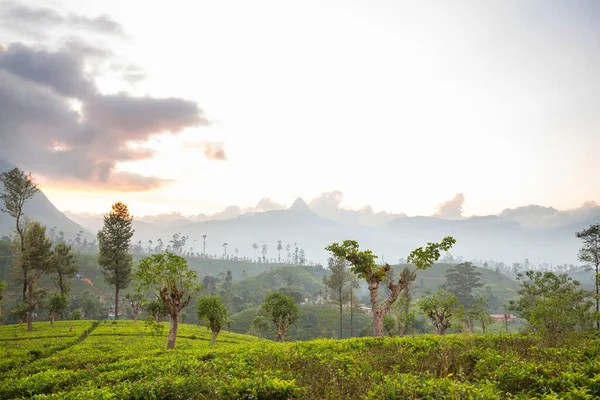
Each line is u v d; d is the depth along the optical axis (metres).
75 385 13.95
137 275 26.45
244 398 9.74
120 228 71.56
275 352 15.66
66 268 71.75
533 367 10.40
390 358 13.48
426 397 8.48
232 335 49.75
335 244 28.73
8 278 125.75
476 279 136.50
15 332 42.34
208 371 12.71
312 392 9.65
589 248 54.09
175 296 26.95
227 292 155.25
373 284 28.34
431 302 39.84
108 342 35.44
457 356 12.98
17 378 17.69
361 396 8.85
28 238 54.44
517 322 115.06
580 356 12.59
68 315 103.81
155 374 13.09
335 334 99.56
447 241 27.55
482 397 8.16
